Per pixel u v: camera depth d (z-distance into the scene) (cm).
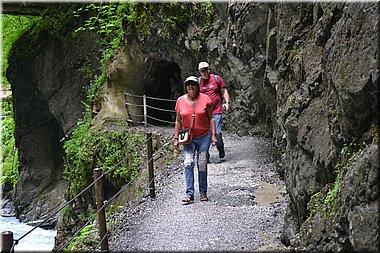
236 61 1168
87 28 1686
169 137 1200
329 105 444
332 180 434
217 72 1289
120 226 686
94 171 579
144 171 1103
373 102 344
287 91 595
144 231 639
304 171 491
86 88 1717
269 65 795
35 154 2045
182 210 705
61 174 1962
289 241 525
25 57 1923
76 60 1738
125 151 1320
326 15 467
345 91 363
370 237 311
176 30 1332
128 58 1545
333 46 418
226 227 620
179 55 1405
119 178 1282
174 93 1719
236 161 973
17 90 2005
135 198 961
